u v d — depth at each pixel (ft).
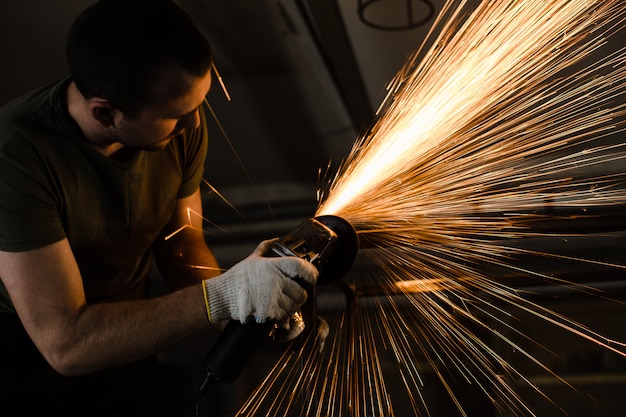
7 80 12.08
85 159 4.71
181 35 4.06
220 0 10.32
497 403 6.64
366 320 6.66
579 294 7.13
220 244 11.00
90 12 4.16
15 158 4.40
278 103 12.16
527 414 6.64
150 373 5.93
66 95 4.62
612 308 7.10
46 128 4.57
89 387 5.53
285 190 11.47
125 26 4.01
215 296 4.46
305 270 4.29
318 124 12.47
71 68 4.22
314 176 11.58
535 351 7.04
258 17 10.68
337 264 4.65
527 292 6.95
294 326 4.82
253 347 4.46
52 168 4.56
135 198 5.06
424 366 6.71
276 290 4.26
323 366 6.40
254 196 11.51
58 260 4.52
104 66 4.05
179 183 5.50
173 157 5.33
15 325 5.26
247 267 4.37
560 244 8.51
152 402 5.80
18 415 5.16
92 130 4.58
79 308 4.59
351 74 10.16
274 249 4.52
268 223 11.28
